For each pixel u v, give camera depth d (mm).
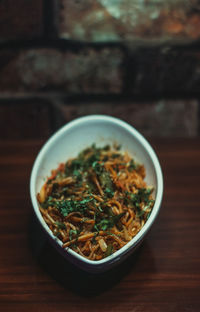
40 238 516
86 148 532
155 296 470
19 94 666
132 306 463
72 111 683
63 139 511
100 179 482
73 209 449
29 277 484
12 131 705
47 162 503
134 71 654
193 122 706
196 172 585
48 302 465
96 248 431
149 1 604
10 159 600
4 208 543
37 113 684
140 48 636
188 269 492
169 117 700
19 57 632
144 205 469
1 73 643
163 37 630
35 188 465
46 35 619
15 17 601
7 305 463
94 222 445
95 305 463
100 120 516
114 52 636
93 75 655
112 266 430
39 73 648
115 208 459
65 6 602
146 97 680
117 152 524
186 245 512
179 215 538
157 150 614
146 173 501
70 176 502
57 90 667
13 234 520
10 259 498
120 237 444
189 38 631
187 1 607
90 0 601
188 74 659
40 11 601
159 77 661
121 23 618
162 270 490
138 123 703
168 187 566
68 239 431
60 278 482
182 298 469
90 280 480
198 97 685
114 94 675
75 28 617
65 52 633
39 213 438
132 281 480
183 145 621
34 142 622
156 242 514
